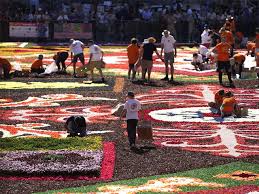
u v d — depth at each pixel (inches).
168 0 2447.1
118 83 1320.1
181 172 676.1
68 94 1184.8
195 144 808.3
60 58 1470.2
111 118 975.6
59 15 2287.2
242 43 2082.9
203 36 1781.5
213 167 695.7
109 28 2263.8
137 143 808.9
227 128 898.7
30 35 2245.3
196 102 1112.2
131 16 2298.2
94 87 1269.7
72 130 848.9
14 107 1067.9
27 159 699.4
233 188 605.9
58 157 707.4
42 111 1034.1
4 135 864.9
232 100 984.3
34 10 2332.7
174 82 1349.7
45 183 636.7
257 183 627.5
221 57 1296.8
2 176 659.4
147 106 1071.6
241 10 2331.4
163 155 749.9
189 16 2247.8
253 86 1285.7
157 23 2252.7
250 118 967.0
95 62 1346.0
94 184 631.8
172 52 1368.1
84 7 2347.4
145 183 628.4
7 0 2333.9
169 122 942.4
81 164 679.1
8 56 1797.5
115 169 689.6
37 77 1414.9
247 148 787.4
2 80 1363.2
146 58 1333.7
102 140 810.8
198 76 1450.5
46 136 849.5
